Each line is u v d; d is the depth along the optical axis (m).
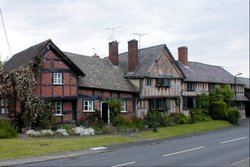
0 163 17.78
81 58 39.66
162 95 42.56
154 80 41.69
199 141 28.45
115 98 37.81
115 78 39.72
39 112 30.17
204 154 21.14
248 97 63.06
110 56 43.06
